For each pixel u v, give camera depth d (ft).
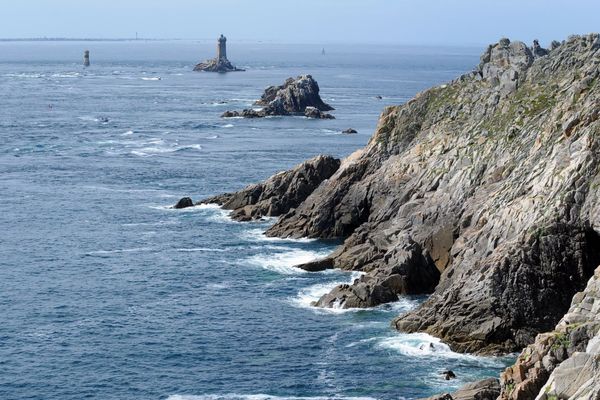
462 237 360.28
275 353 296.92
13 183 600.39
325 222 448.24
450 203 393.09
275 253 421.18
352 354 293.23
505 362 283.59
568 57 421.59
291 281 376.89
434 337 302.04
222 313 337.11
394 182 437.17
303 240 443.32
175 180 619.26
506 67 452.35
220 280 379.55
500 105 427.33
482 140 411.75
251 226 473.67
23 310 340.59
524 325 297.53
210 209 514.27
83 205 530.27
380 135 477.77
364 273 383.24
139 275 387.75
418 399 257.14
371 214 436.76
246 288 368.48
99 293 362.53
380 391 265.13
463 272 325.21
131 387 272.10
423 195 414.21
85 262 408.05
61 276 386.11
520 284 303.48
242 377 278.05
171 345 305.12
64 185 595.47
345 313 333.01
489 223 347.36
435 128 452.35
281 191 495.41
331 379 274.77
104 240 447.42
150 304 349.00
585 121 340.59
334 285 369.71
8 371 282.97
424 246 376.48
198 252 424.46
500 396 224.74
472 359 286.46
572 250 311.27
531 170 354.95
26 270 394.32
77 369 285.43
